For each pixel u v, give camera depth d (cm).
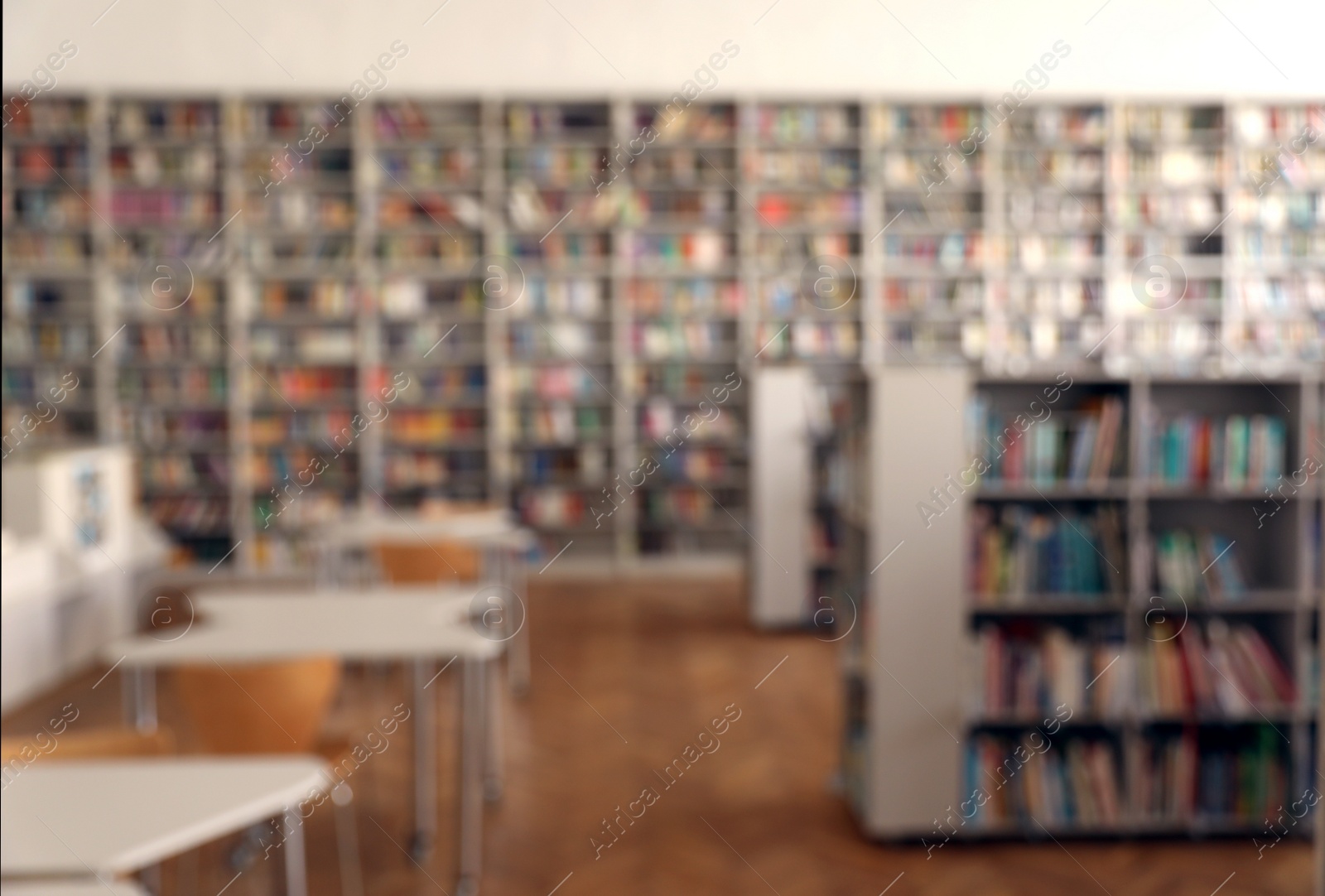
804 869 366
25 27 801
